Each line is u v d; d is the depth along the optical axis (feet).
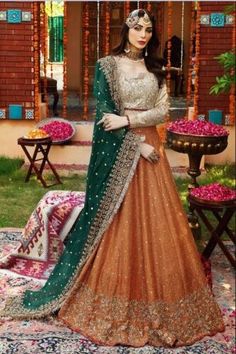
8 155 24.98
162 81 11.24
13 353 10.47
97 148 10.96
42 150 21.67
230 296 13.04
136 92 10.85
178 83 34.30
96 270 10.87
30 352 10.49
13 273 13.80
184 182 22.20
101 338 10.66
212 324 11.16
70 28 34.04
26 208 19.15
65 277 11.52
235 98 24.14
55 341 10.80
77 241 11.41
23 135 24.81
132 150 10.82
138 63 11.08
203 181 22.35
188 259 11.00
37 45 24.13
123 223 10.71
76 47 34.32
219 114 24.17
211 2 23.36
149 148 10.89
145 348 10.52
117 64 10.97
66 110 28.30
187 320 10.81
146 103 10.93
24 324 11.43
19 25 23.97
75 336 10.92
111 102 10.87
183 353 10.48
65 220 13.98
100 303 10.82
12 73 24.35
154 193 10.84
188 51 34.50
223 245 14.06
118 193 10.79
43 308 11.62
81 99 32.91
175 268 10.69
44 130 23.45
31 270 13.88
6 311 11.80
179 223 10.98
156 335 10.64
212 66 23.79
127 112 10.91
